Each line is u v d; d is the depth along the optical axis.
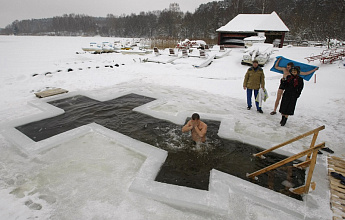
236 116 6.79
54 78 11.16
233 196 3.44
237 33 28.30
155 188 3.51
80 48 33.09
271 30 23.89
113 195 3.39
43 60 19.17
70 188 3.52
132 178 3.80
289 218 3.07
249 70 7.07
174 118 6.36
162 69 14.30
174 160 4.43
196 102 8.08
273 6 57.00
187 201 3.24
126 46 31.36
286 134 5.64
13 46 35.66
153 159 4.34
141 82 11.06
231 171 4.14
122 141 5.00
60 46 36.88
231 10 58.00
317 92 9.12
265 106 7.82
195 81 11.46
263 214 3.12
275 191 3.60
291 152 4.75
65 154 4.51
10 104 7.52
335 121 6.43
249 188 3.58
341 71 11.70
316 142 5.21
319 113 7.05
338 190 3.55
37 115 6.39
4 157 4.37
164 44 30.03
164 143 5.09
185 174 4.01
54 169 4.00
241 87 10.40
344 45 21.08
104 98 8.13
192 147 4.94
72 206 3.15
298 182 3.84
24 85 9.87
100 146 4.87
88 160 4.32
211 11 68.69
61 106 7.39
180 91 9.57
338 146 5.03
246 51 16.92
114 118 6.45
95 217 2.97
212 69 14.59
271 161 4.48
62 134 5.25
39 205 3.16
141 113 6.82
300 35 38.06
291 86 5.73
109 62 17.50
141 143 4.94
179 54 18.94
